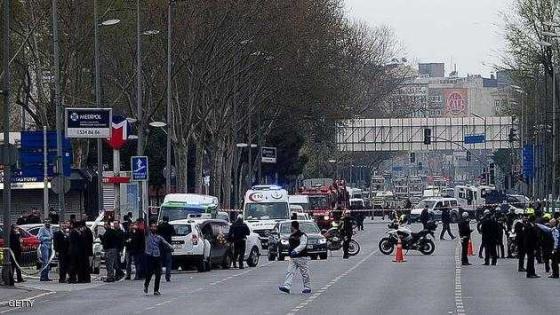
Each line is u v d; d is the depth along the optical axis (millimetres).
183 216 144875
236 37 182000
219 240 125750
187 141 182875
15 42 163625
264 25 190500
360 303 79562
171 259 108125
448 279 105312
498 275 111188
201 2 175250
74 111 120125
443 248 171000
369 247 177625
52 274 115188
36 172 125812
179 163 183250
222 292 91625
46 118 165125
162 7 171125
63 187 118625
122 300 84688
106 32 171125
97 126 120375
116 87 184375
